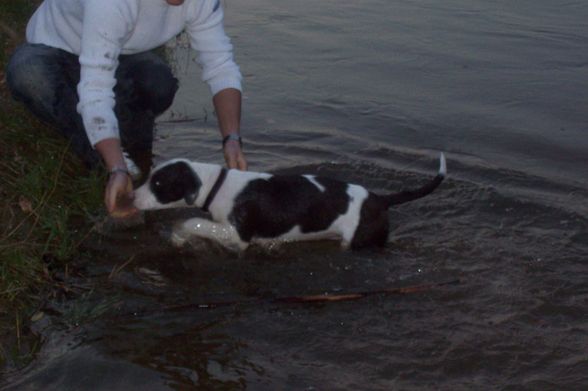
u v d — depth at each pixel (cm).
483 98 523
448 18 631
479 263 390
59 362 341
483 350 350
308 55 569
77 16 415
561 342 354
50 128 447
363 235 392
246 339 353
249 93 521
